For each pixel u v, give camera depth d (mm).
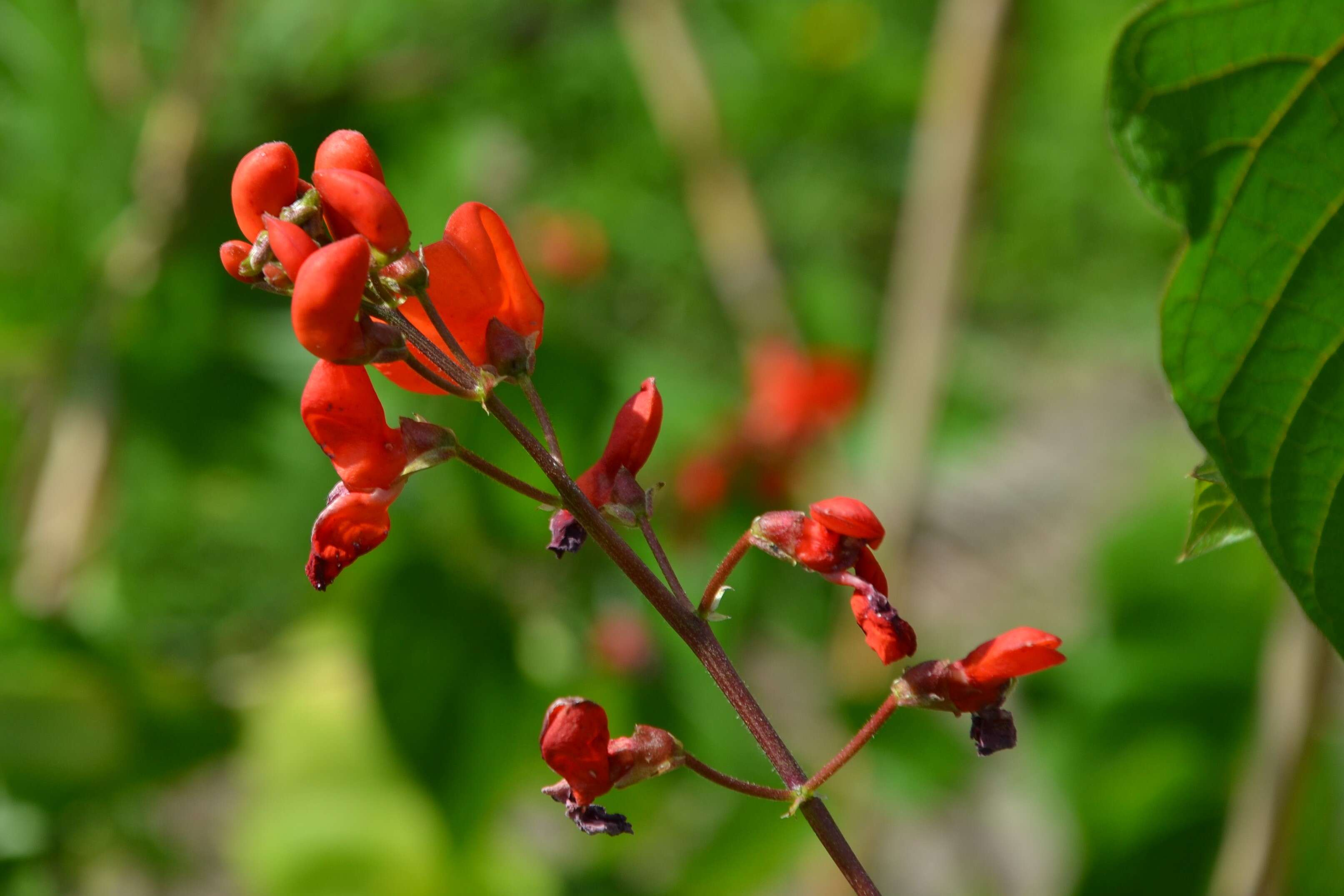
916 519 972
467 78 1065
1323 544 509
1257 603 1075
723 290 1260
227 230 940
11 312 918
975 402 1310
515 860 1041
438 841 991
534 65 1226
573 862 1062
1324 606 509
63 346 940
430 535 905
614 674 945
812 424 1044
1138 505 1211
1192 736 1054
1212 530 534
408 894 1000
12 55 899
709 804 1042
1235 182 507
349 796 990
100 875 978
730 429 1036
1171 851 1020
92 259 920
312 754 993
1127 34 504
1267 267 508
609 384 895
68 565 945
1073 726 1100
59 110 909
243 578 1053
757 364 1134
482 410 879
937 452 1274
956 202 933
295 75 996
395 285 521
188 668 1059
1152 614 1102
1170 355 511
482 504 898
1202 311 510
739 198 1262
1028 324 2092
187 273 932
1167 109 506
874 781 1000
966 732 1031
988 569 1992
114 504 1007
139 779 907
